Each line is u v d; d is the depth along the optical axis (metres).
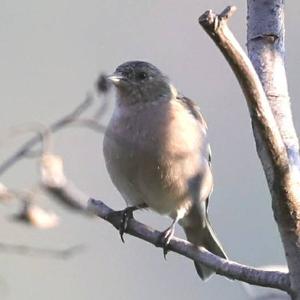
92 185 13.69
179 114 9.88
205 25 5.41
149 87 9.96
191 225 10.37
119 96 10.02
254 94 5.66
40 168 5.67
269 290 7.99
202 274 9.33
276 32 6.73
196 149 9.89
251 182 14.44
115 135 9.81
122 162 9.81
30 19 15.62
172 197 9.98
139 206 10.40
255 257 13.73
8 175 10.41
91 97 6.40
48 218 6.01
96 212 8.43
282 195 5.89
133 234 8.20
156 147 9.68
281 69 6.64
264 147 5.82
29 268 12.33
